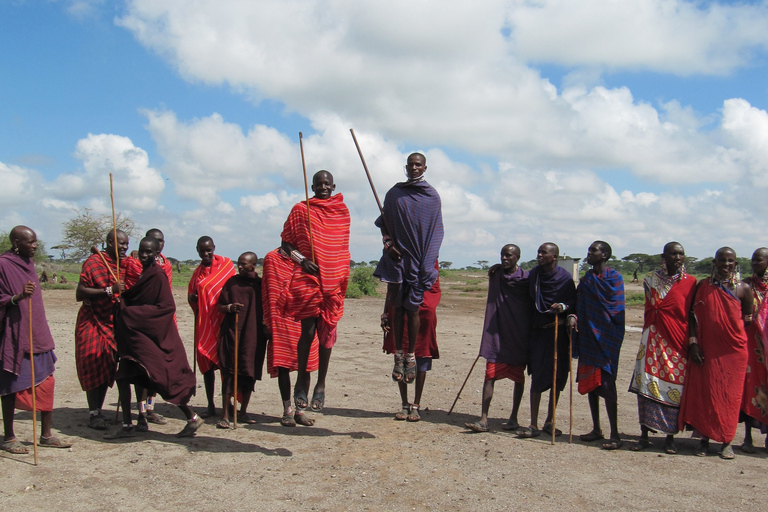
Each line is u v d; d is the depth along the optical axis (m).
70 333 14.48
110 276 6.72
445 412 8.09
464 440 6.64
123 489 4.90
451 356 12.56
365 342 14.34
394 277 6.28
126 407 6.47
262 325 7.20
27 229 5.73
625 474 5.59
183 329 15.63
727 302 6.18
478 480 5.31
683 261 6.50
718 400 6.19
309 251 5.69
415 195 6.36
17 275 5.62
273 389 9.38
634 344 14.86
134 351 6.07
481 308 25.95
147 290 6.17
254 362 7.06
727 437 6.16
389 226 6.36
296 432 6.82
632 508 4.74
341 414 7.79
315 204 5.80
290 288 5.64
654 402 6.39
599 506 4.77
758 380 6.44
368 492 4.96
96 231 41.75
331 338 5.79
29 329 5.59
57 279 37.22
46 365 5.86
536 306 6.88
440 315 22.12
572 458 6.06
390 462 5.75
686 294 6.42
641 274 77.06
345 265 5.81
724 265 6.27
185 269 66.44
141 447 6.03
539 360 6.95
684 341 6.39
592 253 6.67
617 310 6.55
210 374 7.45
